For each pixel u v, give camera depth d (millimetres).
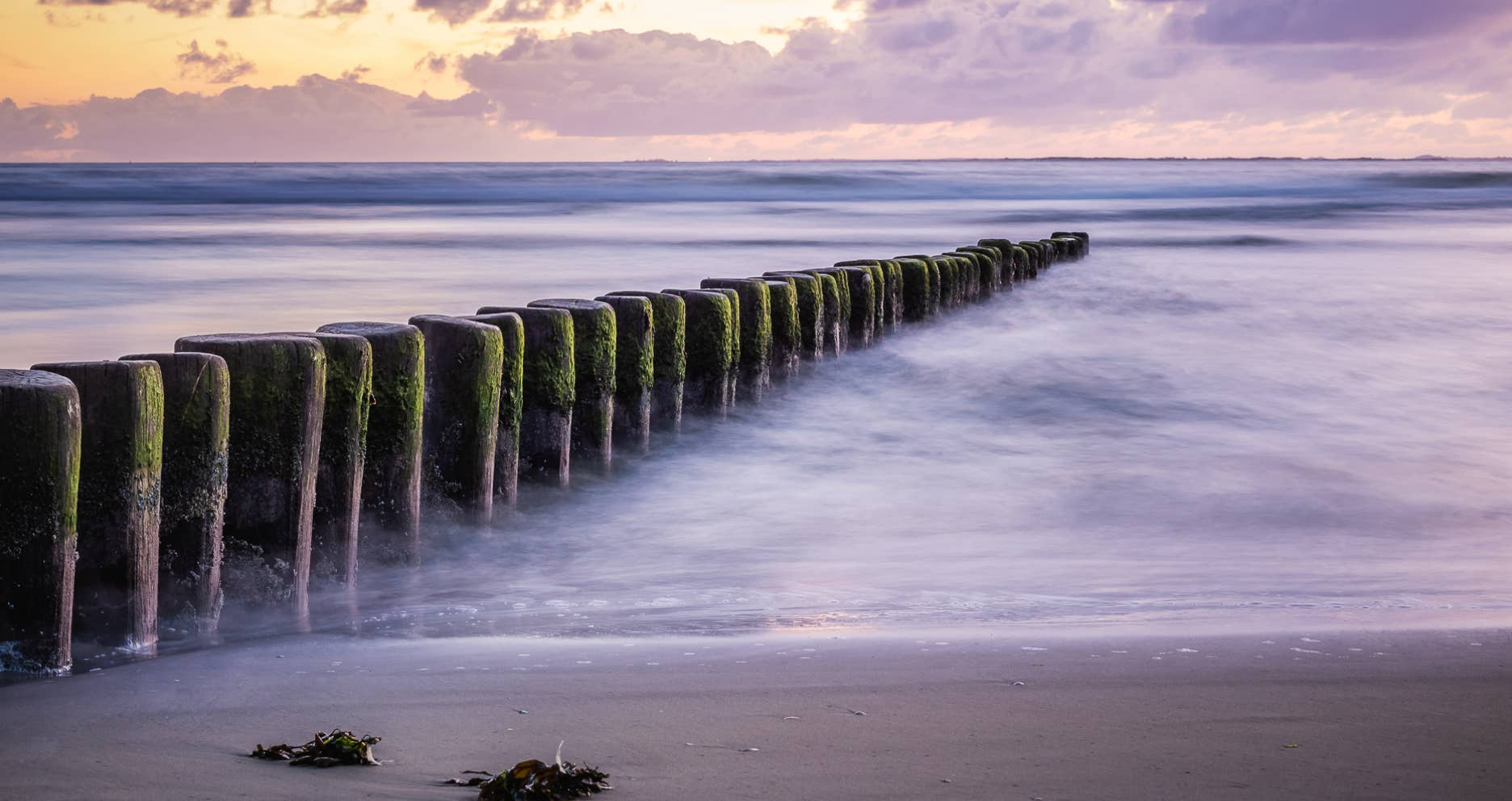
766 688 4316
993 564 6953
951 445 10375
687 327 10188
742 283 11273
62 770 3438
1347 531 7855
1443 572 6723
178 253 28375
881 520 8102
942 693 4242
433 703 4152
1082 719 3930
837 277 13797
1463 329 16922
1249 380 13320
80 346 15164
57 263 25328
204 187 67438
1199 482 9148
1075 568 6836
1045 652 4824
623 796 3209
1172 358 14680
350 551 5848
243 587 5383
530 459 7836
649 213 48750
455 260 27547
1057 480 9203
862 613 5711
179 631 5090
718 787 3285
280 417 5391
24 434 4359
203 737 3785
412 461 6230
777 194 66375
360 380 5773
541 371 7742
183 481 5043
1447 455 10094
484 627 5414
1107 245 32719
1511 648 4844
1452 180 80500
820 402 11914
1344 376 13539
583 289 21891
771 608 5824
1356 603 5898
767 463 9555
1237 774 3428
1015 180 83625
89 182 70188
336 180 78562
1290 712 4008
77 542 4637
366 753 3529
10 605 4434
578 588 6305
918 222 43344
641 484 8773
